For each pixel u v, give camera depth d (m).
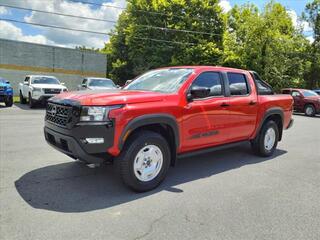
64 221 3.51
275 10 35.59
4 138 8.05
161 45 37.44
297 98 20.86
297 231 3.43
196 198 4.30
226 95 5.67
